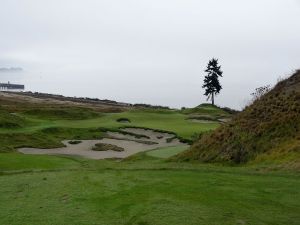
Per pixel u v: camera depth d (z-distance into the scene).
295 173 20.25
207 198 15.90
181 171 21.52
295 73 34.41
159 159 34.66
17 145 46.12
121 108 105.38
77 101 135.50
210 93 112.06
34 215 14.09
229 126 31.47
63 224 13.11
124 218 13.65
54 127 56.16
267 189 17.20
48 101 122.00
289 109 29.52
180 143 51.56
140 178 19.86
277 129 28.34
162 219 13.43
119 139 54.03
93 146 49.22
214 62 111.31
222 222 13.20
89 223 13.19
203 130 57.62
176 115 78.50
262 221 13.36
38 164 29.33
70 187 18.23
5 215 14.15
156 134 56.97
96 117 75.00
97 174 21.23
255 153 27.25
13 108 85.31
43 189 18.02
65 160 32.53
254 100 34.22
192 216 13.73
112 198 16.11
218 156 28.91
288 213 14.14
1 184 19.30
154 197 16.11
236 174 20.41
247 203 15.23
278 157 24.95
